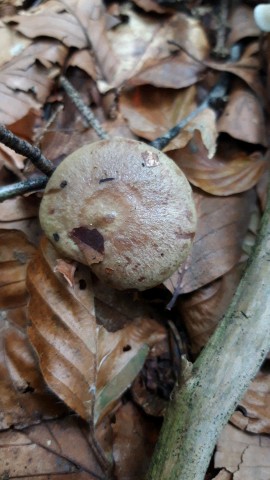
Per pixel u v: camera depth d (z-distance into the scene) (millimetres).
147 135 221
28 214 193
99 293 190
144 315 197
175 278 193
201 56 238
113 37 239
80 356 171
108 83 231
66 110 224
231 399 151
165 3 246
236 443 176
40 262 178
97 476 168
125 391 184
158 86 229
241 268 202
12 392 171
